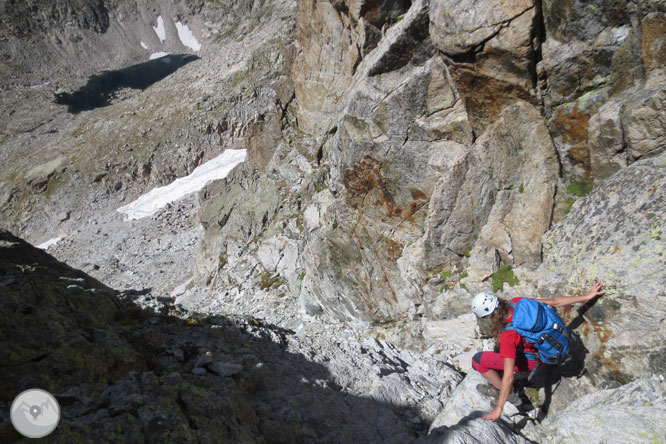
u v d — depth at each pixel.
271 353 7.70
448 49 7.87
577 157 7.73
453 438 5.18
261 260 19.77
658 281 5.60
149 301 8.17
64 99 153.75
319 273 13.04
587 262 6.46
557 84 7.52
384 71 10.14
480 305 5.55
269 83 83.00
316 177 18.72
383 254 11.48
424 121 9.65
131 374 4.52
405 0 12.93
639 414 4.93
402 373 8.23
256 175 25.44
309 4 18.20
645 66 6.48
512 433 5.55
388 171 10.47
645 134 6.49
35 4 198.38
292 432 5.30
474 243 9.14
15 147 112.50
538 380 6.63
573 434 5.23
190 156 80.56
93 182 82.19
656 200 6.10
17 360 4.29
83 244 67.00
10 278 5.57
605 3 6.60
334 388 7.02
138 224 68.75
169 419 3.94
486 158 8.55
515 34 7.21
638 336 5.61
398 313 11.56
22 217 79.38
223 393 4.98
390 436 5.88
